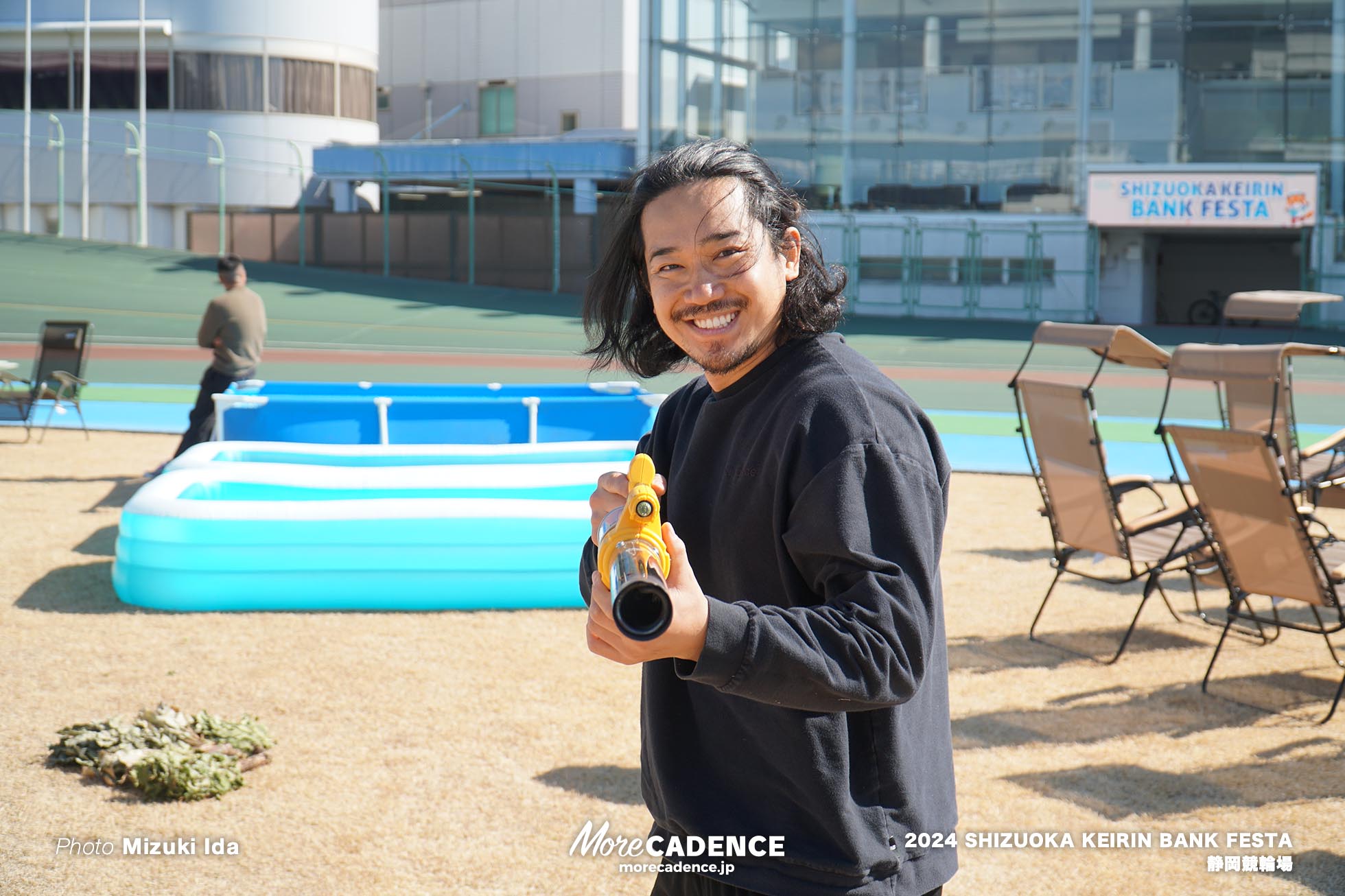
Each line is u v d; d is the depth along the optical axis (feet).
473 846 12.92
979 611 22.22
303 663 18.67
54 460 36.81
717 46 104.42
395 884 12.09
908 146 100.63
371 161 113.39
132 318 84.74
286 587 21.62
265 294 94.17
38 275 94.27
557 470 25.14
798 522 5.56
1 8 121.60
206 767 14.26
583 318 6.91
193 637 19.95
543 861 12.62
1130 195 92.68
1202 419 52.85
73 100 121.19
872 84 100.89
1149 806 14.01
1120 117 96.12
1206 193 91.20
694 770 6.38
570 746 15.62
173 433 43.04
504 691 17.58
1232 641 20.61
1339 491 22.47
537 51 140.36
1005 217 98.22
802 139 102.83
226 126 121.70
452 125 144.87
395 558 21.74
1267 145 94.63
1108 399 59.77
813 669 4.98
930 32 99.50
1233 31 94.22
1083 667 19.12
